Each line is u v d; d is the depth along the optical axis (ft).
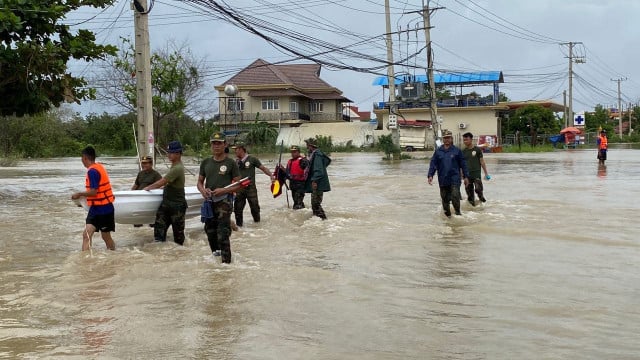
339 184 66.08
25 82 51.62
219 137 27.22
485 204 46.96
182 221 31.89
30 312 20.22
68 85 55.06
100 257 28.32
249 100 213.05
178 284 23.48
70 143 188.34
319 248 30.63
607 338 17.07
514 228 35.68
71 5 53.67
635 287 22.52
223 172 27.07
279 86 209.97
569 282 23.29
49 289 23.00
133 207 32.17
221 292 22.29
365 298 21.36
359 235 34.17
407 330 17.97
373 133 198.90
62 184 72.23
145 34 52.75
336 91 227.81
